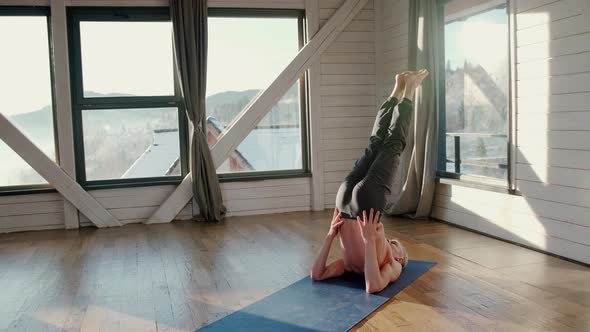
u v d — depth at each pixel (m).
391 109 4.09
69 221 6.63
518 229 5.05
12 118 6.56
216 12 6.91
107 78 6.71
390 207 6.83
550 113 4.60
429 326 3.20
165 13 6.74
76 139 6.67
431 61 6.04
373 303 3.57
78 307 3.76
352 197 3.88
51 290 4.18
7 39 6.48
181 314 3.54
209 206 6.78
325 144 7.34
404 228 5.93
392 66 7.08
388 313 3.42
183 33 6.62
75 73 6.62
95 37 6.65
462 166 5.94
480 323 3.23
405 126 4.05
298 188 7.32
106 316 3.56
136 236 6.05
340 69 7.32
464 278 4.09
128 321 3.45
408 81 4.11
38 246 5.72
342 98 7.35
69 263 4.98
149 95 6.83
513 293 3.73
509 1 4.98
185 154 6.93
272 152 7.25
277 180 7.24
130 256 5.16
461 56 5.84
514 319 3.27
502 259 4.59
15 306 3.83
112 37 6.69
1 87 6.51
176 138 6.92
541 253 4.75
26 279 4.50
